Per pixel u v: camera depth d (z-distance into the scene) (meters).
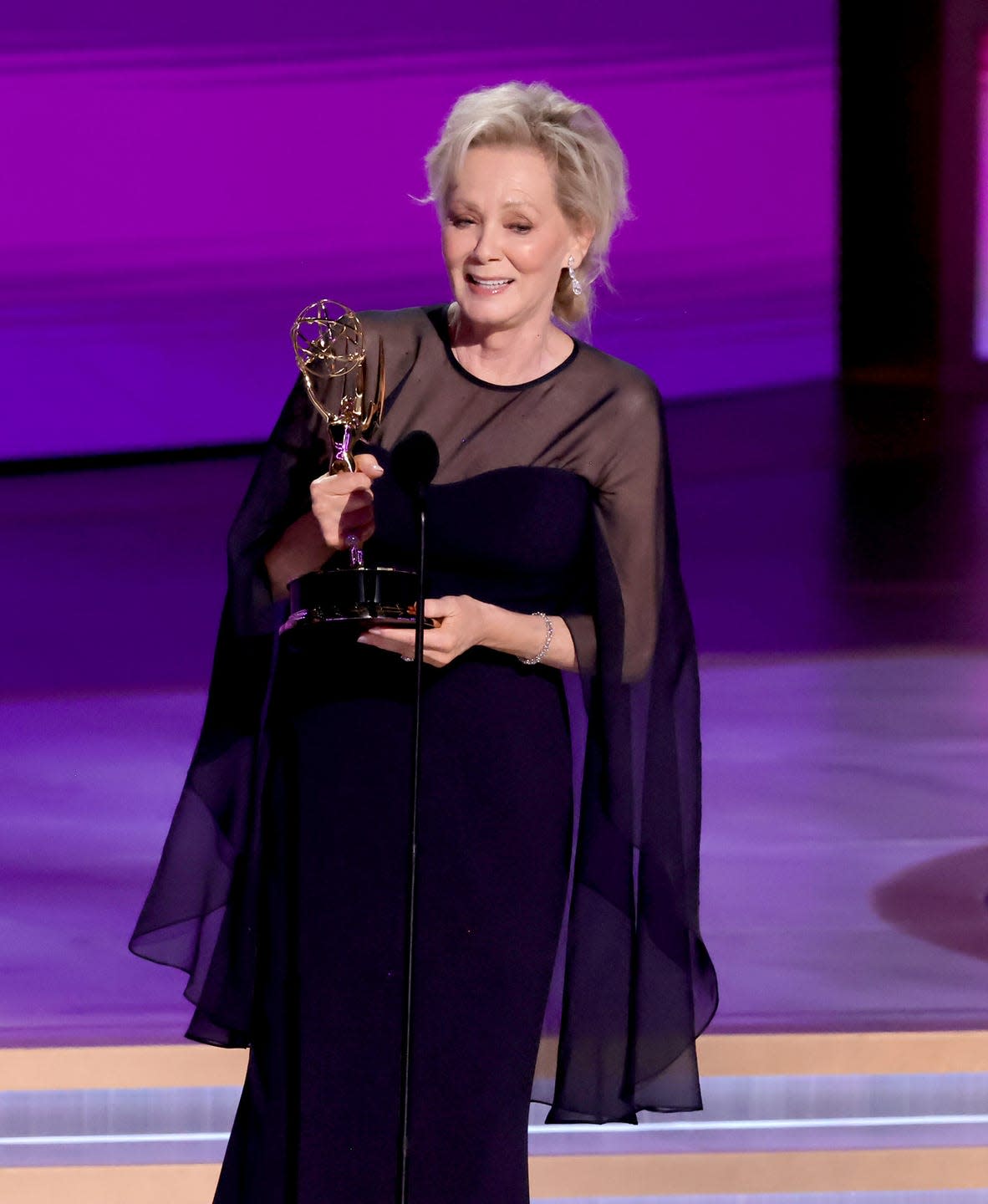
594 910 8.80
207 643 25.42
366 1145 7.92
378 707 7.93
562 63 42.12
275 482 8.44
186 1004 12.02
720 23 43.72
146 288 39.91
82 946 13.35
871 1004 11.84
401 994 7.87
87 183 39.25
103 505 36.25
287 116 39.81
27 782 18.42
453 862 7.90
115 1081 10.59
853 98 48.84
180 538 33.16
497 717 8.04
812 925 13.74
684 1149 10.32
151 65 38.88
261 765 8.55
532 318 8.16
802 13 44.56
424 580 7.39
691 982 8.90
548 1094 8.96
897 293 49.25
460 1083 7.91
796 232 46.09
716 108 44.59
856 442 42.38
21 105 38.50
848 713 21.12
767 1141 10.47
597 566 8.34
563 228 7.97
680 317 45.59
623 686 8.47
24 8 37.94
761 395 47.12
